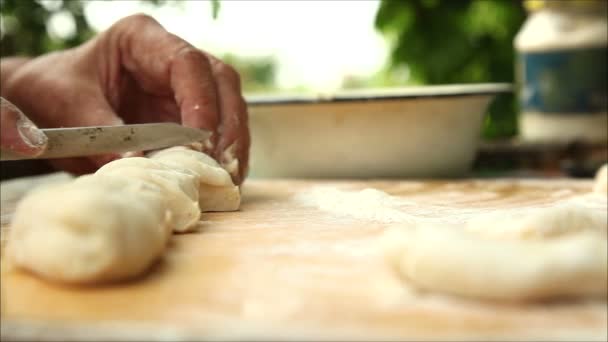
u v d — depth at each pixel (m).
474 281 0.34
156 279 0.38
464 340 0.31
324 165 0.74
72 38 0.85
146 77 0.61
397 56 1.10
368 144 0.73
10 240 0.39
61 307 0.35
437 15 1.07
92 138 0.50
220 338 0.31
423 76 1.10
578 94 0.89
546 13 0.90
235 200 0.53
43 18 0.84
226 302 0.35
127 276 0.37
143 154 0.55
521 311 0.33
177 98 0.58
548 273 0.33
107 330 0.32
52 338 0.32
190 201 0.46
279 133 0.74
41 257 0.36
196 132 0.55
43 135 0.45
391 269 0.38
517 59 1.05
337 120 0.72
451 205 0.56
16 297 0.36
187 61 0.58
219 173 0.52
